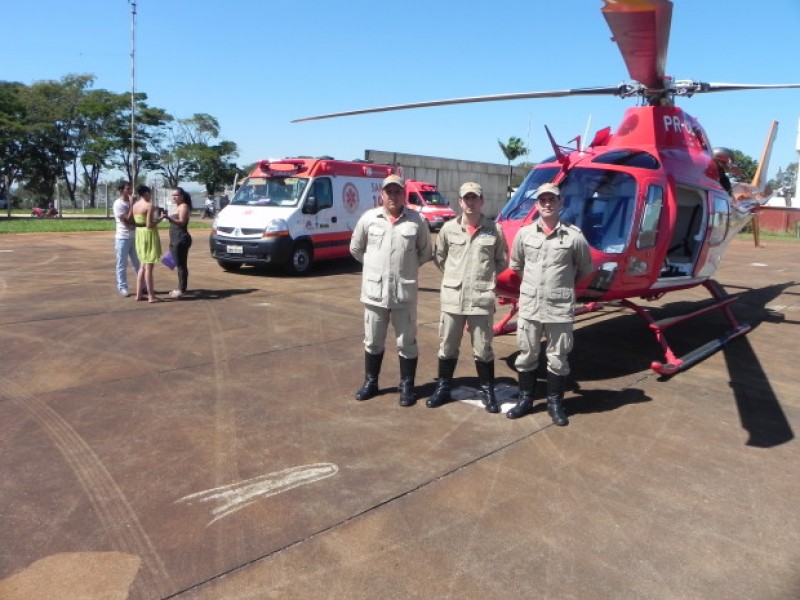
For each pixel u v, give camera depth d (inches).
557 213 181.2
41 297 358.9
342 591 107.5
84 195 2116.1
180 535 122.8
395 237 187.9
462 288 187.5
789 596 109.1
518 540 124.5
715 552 122.2
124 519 128.0
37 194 1760.6
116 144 1512.1
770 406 208.1
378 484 145.6
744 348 287.9
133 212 345.7
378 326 194.5
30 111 1466.5
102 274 451.8
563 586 110.5
